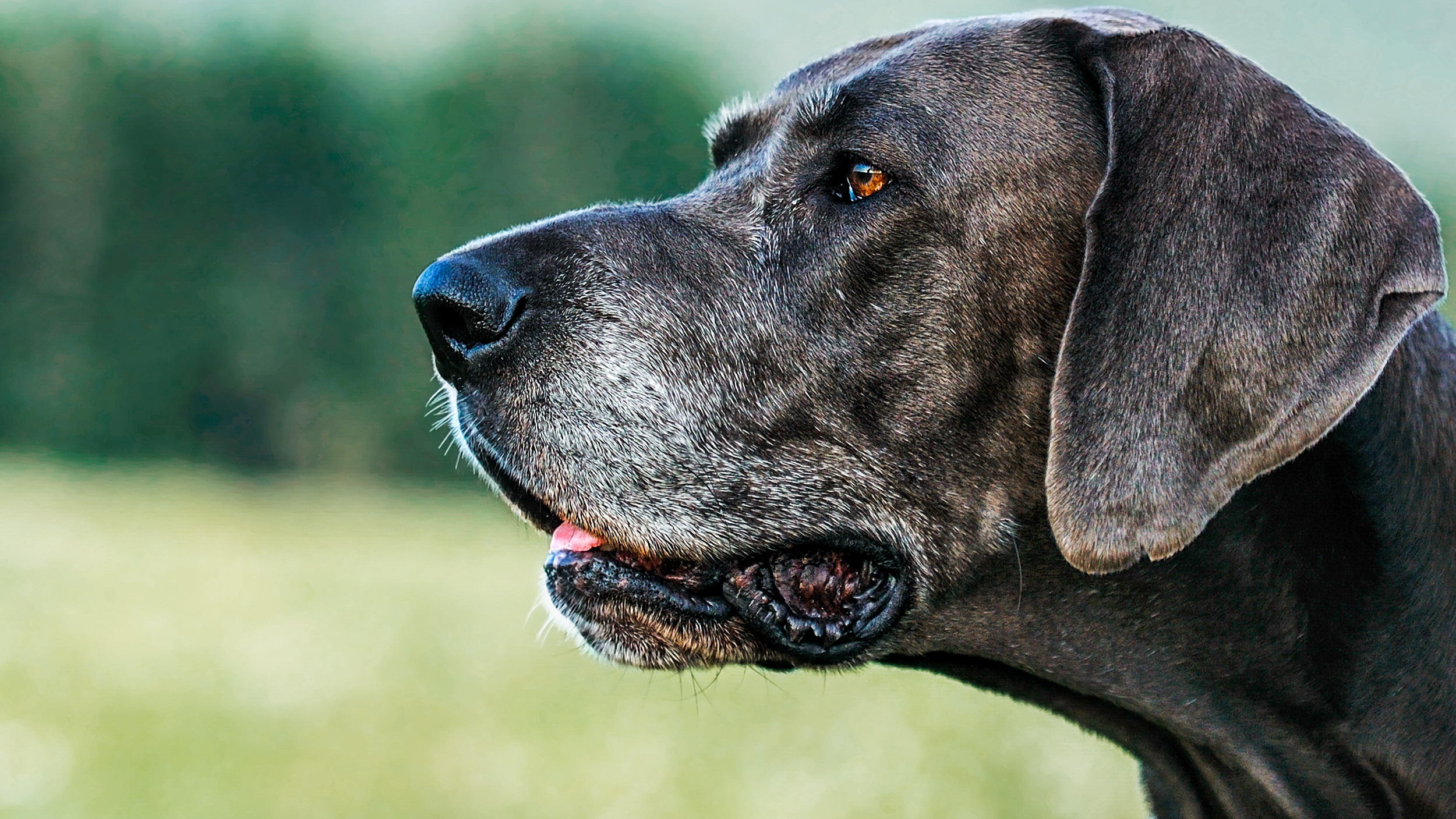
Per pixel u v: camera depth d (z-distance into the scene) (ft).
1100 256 12.42
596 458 13.44
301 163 187.11
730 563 13.78
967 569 13.62
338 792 29.84
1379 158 12.21
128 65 185.57
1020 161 13.25
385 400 186.80
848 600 13.75
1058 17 13.97
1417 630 13.04
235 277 186.09
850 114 13.56
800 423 13.53
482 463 13.83
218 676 41.34
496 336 13.41
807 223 13.66
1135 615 13.60
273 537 84.53
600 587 13.80
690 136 195.93
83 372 186.09
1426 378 13.46
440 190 188.96
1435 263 11.76
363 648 46.55
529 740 34.58
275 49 188.14
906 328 13.34
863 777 30.66
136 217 185.68
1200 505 11.88
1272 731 13.73
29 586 57.82
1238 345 11.90
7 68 185.37
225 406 188.44
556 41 191.62
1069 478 12.12
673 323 13.53
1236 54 13.06
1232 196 12.21
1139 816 27.17
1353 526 13.05
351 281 187.01
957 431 13.41
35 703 37.19
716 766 31.89
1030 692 15.19
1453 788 13.04
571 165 190.70
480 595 60.18
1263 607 13.30
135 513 92.43
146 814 28.14
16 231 185.57
